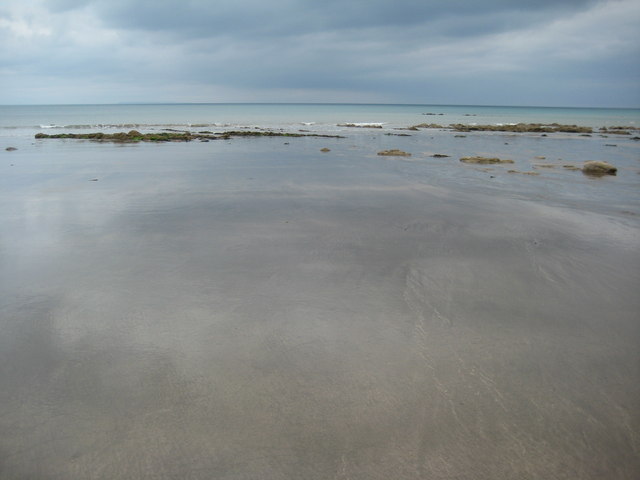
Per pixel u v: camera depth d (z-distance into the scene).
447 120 76.38
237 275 6.31
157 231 8.52
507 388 3.85
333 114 100.69
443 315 5.16
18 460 3.06
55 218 9.43
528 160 21.05
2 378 3.94
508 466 3.04
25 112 93.81
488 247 7.73
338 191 12.84
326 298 5.57
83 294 5.63
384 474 2.96
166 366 4.11
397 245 7.78
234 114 90.62
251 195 12.12
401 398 3.70
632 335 4.78
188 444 3.19
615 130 48.00
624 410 3.61
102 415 3.48
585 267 6.82
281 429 3.34
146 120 61.66
